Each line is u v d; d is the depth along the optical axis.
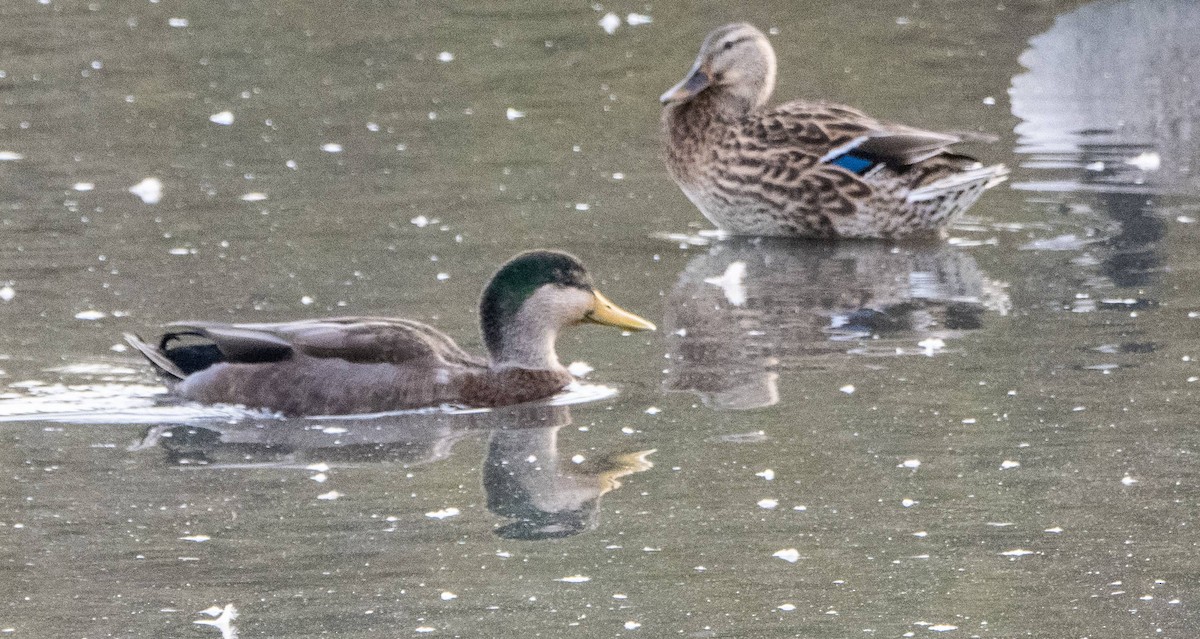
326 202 17.30
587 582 9.45
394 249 15.81
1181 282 14.69
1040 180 18.12
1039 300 14.38
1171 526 10.04
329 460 11.30
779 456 11.18
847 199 16.69
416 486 10.83
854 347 13.33
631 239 16.61
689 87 17.27
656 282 15.22
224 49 23.59
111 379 12.59
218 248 15.73
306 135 19.81
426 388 12.28
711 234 17.09
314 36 24.42
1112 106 20.45
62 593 9.32
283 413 12.18
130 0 26.31
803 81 21.95
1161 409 11.79
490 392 12.37
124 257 15.41
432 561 9.74
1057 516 10.19
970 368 12.73
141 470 11.09
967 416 11.77
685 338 13.66
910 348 13.26
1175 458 10.99
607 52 23.58
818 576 9.50
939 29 24.47
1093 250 15.80
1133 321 13.70
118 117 20.38
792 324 13.97
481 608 9.13
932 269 15.55
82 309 13.99
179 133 19.78
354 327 12.46
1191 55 21.72
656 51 23.62
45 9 25.80
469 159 19.02
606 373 12.93
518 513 10.39
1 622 8.98
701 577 9.49
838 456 11.15
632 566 9.66
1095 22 23.20
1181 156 18.77
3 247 15.66
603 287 15.05
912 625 8.90
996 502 10.40
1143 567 9.54
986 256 15.86
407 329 12.59
